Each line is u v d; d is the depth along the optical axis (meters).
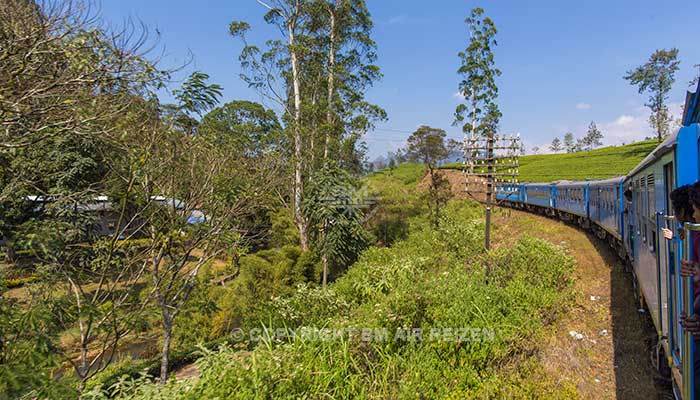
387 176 32.78
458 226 12.72
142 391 3.81
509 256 8.33
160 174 5.53
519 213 20.97
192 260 9.74
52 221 4.00
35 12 3.52
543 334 5.46
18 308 3.39
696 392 2.66
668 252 3.17
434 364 4.64
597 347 5.14
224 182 6.36
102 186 5.45
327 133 16.25
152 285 6.61
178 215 6.04
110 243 4.95
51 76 3.55
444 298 5.60
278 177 8.52
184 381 3.87
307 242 14.55
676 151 2.83
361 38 18.27
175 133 5.67
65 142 4.48
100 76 3.75
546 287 7.09
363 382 4.16
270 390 3.65
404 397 3.94
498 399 4.12
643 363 4.61
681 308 2.85
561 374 4.57
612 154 42.66
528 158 55.94
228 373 3.79
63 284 4.73
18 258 4.40
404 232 16.84
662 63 38.09
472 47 26.22
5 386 2.84
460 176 30.16
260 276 10.74
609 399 4.05
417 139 39.41
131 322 4.76
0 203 3.93
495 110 27.42
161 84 4.33
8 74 3.25
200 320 9.70
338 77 17.97
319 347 4.56
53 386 3.15
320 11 17.09
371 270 9.27
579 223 14.76
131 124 4.89
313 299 7.28
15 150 3.61
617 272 8.22
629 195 6.52
